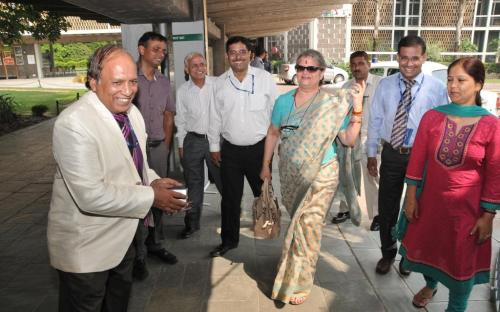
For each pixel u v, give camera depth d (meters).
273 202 3.22
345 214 4.57
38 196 5.86
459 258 2.57
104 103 1.95
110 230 1.99
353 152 3.80
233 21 10.62
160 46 3.54
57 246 1.97
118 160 1.97
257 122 3.57
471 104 2.53
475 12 30.33
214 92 3.64
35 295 3.25
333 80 21.53
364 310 2.99
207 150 4.17
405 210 2.86
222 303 3.09
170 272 3.53
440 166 2.58
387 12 30.11
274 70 27.84
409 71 3.15
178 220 4.66
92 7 3.40
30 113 14.37
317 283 3.35
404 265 2.92
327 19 28.50
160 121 3.75
